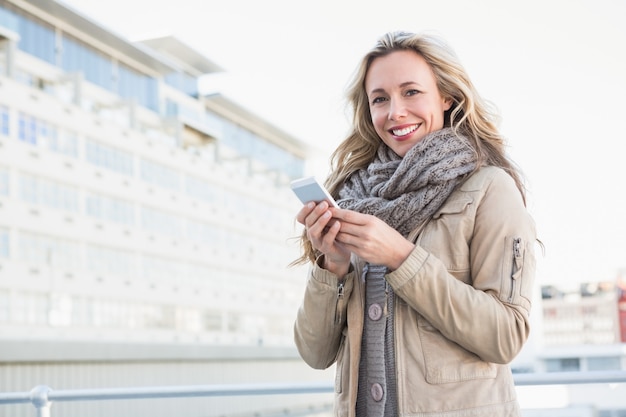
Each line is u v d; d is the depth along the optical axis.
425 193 1.12
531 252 1.08
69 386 36.41
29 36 48.28
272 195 68.88
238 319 62.44
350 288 1.17
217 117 66.31
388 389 1.10
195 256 58.34
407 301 1.06
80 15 50.75
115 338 49.06
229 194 63.28
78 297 46.78
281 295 68.69
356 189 1.26
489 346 1.03
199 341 57.34
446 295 1.03
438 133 1.16
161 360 43.03
